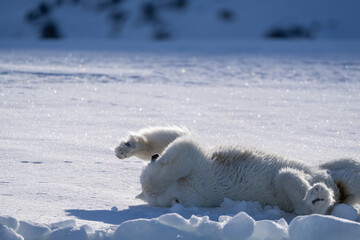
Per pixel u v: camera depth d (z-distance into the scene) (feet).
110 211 18.69
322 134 37.63
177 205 20.33
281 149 31.48
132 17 536.42
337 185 21.27
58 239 14.61
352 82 82.23
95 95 58.23
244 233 14.89
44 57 140.97
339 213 18.88
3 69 82.28
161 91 65.87
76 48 218.59
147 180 21.08
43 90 60.13
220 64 125.08
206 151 22.27
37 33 476.13
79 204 19.38
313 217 14.99
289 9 545.85
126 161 27.22
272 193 22.08
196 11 548.31
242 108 51.55
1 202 18.75
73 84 68.85
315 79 87.25
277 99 59.93
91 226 15.53
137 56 160.35
